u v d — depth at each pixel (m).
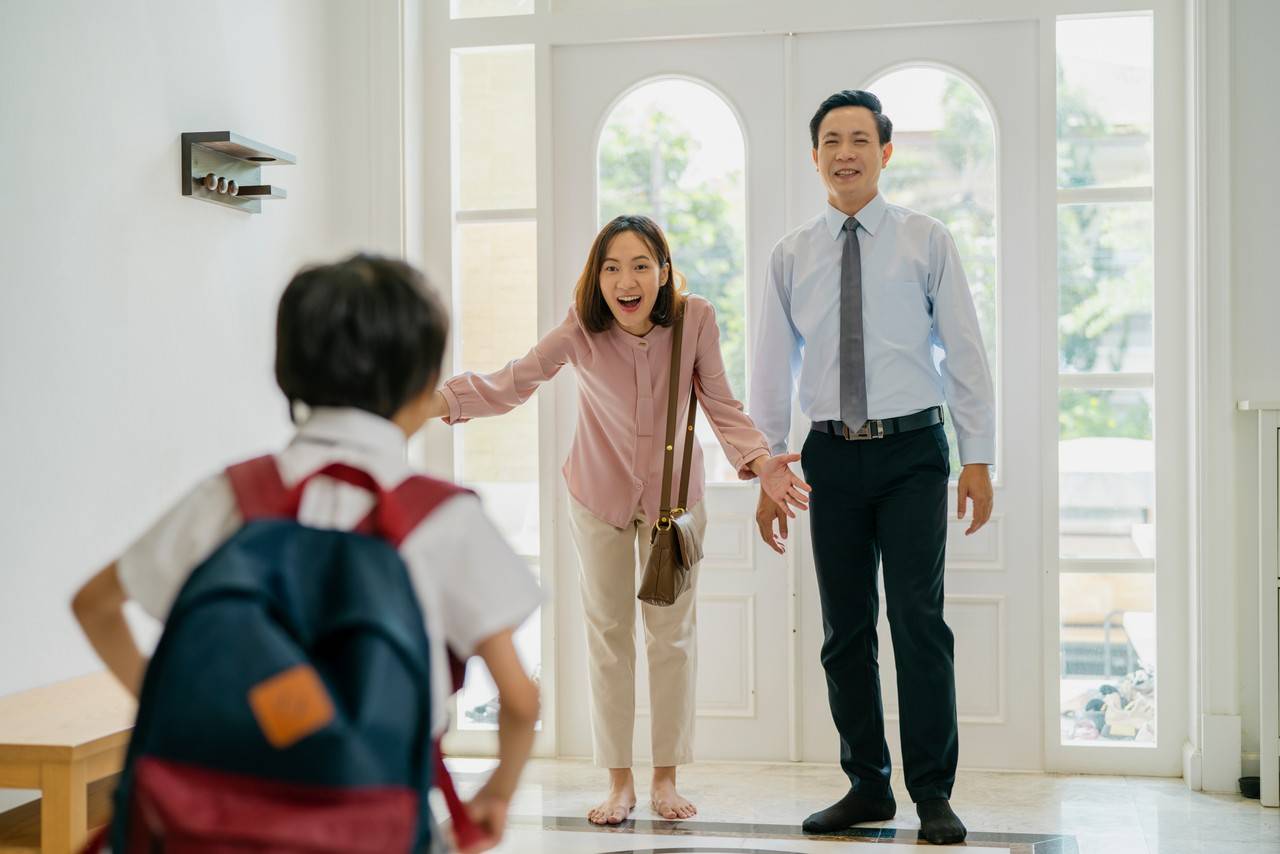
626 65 3.53
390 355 1.06
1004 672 3.38
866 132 2.84
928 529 2.79
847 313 2.87
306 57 3.33
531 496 3.62
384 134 3.47
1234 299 3.16
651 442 2.95
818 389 2.92
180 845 0.87
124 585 1.07
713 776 3.37
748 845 2.77
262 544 0.96
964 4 3.34
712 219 3.51
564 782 3.31
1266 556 3.02
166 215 2.67
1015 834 2.83
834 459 2.88
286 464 1.05
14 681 2.21
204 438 2.81
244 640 0.89
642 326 2.90
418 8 3.58
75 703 2.12
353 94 3.49
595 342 2.92
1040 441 3.35
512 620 1.06
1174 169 3.28
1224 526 3.15
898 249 2.87
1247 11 3.14
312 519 1.01
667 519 2.84
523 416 3.62
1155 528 3.31
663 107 3.53
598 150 3.55
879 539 2.87
